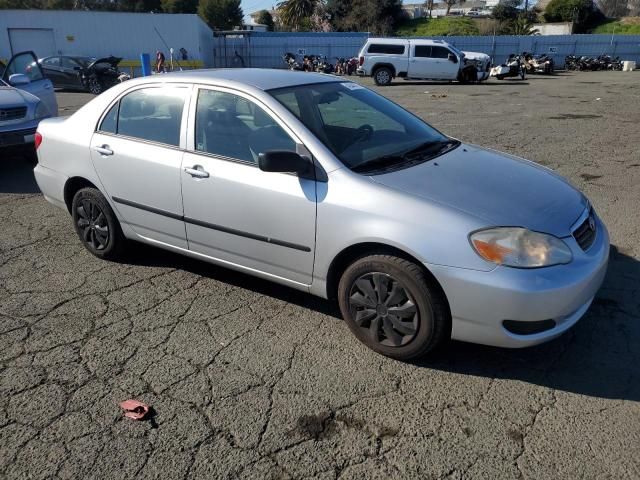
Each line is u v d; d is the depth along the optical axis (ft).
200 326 12.01
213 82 12.59
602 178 23.09
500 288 9.20
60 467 8.18
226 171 11.87
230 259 12.51
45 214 19.71
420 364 10.57
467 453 8.33
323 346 11.19
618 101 52.75
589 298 10.12
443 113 44.86
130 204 13.94
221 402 9.55
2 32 93.56
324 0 211.41
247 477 7.95
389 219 9.95
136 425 9.01
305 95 12.50
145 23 98.78
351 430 8.86
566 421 8.96
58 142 15.26
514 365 10.49
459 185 10.62
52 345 11.32
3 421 9.13
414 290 9.92
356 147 11.51
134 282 14.15
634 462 8.09
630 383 9.90
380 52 79.25
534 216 9.95
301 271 11.36
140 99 13.75
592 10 207.10
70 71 70.49
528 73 106.63
